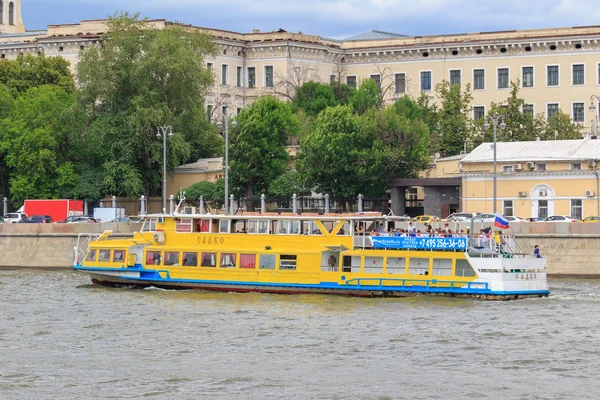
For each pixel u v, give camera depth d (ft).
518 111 627.05
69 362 255.50
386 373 244.63
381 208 546.26
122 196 602.03
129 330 292.20
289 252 351.05
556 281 398.83
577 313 313.94
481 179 510.58
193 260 359.25
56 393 230.07
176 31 628.28
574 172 490.08
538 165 500.33
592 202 488.44
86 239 433.89
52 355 262.47
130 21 589.73
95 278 373.20
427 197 536.01
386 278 343.67
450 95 646.74
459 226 408.67
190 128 599.16
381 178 535.60
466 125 641.40
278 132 570.46
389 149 531.09
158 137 561.84
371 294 344.90
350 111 547.49
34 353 264.72
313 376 242.17
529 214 501.56
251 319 307.17
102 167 589.73
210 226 360.07
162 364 253.24
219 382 237.45
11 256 469.57
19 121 589.73
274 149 565.94
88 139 585.63
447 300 336.49
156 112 567.18
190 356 261.24
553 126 633.61
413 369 248.11
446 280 340.59
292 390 231.50
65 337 283.59
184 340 279.28
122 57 579.89
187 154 573.74
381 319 305.94
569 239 413.39
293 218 352.49
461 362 254.88
